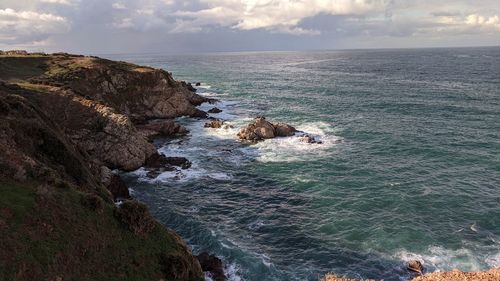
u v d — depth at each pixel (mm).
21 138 34062
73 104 61188
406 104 97500
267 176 52375
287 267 32594
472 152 59531
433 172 52219
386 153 60250
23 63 87125
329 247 35375
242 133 69375
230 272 31875
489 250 33938
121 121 57344
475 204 42656
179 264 26812
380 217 40219
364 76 172500
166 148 65062
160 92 90125
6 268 20688
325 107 97625
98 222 26766
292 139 68125
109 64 94625
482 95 107250
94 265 24031
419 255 33438
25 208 24641
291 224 39625
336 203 43906
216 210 43062
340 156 59125
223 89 138750
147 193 47594
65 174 34750
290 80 163375
